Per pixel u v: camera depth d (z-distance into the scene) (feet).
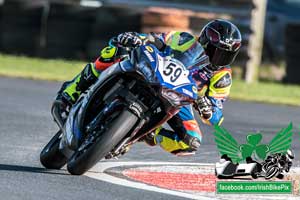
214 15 206.08
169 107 70.54
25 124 109.29
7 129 103.86
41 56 208.85
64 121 79.77
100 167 81.82
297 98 171.94
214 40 73.05
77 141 74.38
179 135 78.54
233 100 158.20
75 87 80.02
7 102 128.77
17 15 208.74
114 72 71.36
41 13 208.64
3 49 209.67
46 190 68.28
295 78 213.05
